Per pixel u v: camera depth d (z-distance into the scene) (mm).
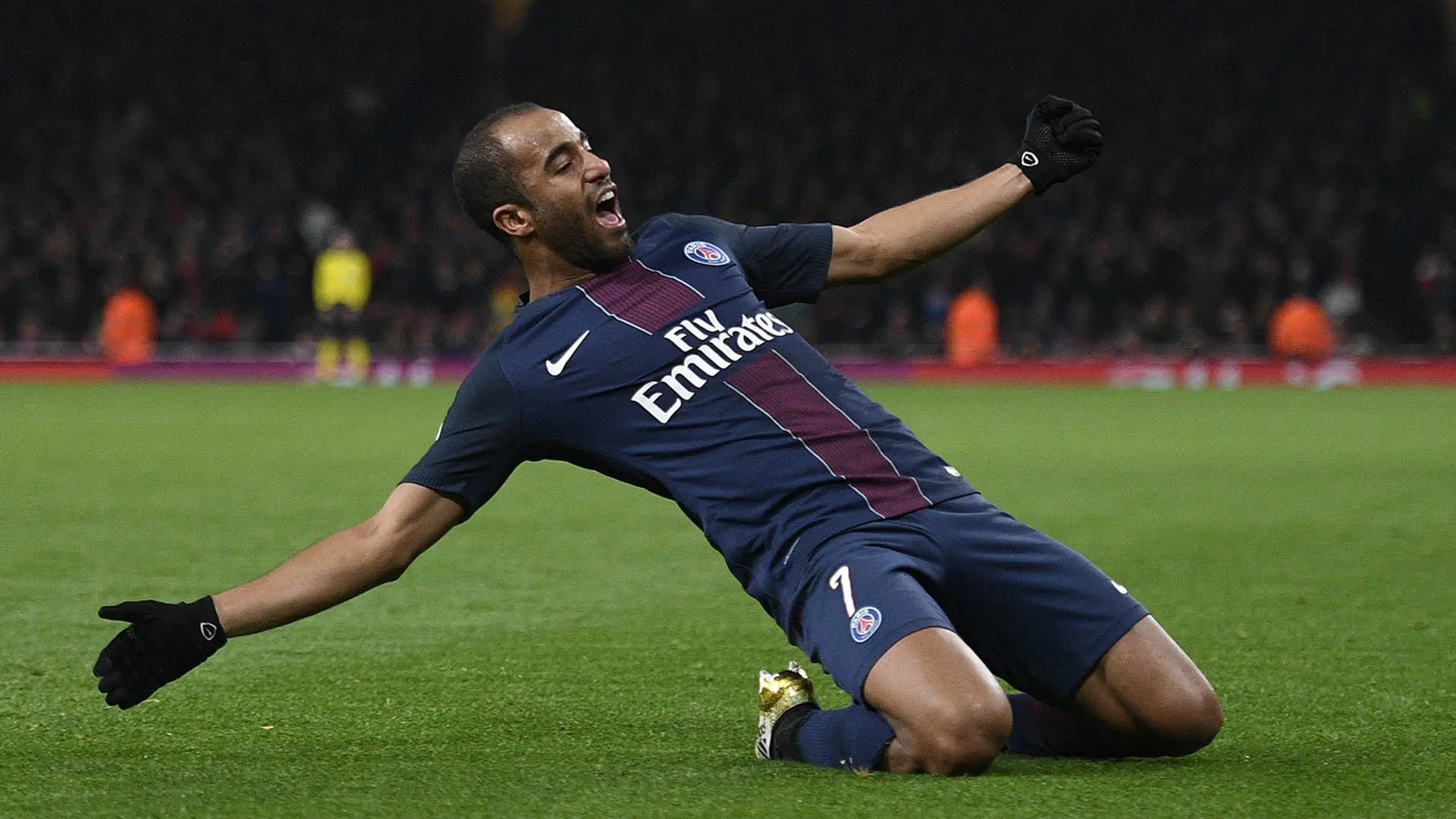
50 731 5594
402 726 5664
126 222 37969
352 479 14875
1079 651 4836
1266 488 14344
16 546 10602
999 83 42312
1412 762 4992
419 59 44750
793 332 5195
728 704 6027
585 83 43312
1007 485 14633
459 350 35938
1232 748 5207
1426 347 35594
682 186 40188
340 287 33688
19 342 36594
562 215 5043
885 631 4574
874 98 42312
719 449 4934
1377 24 42906
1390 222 37562
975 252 36781
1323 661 6871
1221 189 38875
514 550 10500
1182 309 35438
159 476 15086
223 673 6641
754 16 44844
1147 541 10883
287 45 44250
